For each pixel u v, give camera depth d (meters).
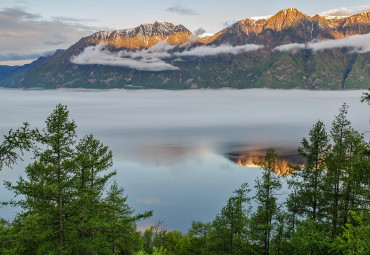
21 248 14.67
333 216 19.16
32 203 15.71
